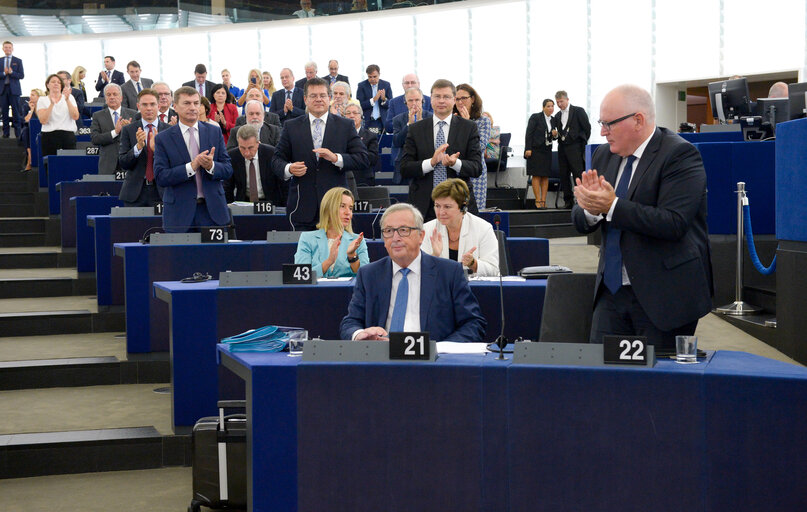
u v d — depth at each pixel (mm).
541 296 4445
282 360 3201
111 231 6750
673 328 3195
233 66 17172
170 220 6109
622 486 2830
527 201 12062
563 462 2873
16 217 10219
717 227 6785
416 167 6109
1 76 14211
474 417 2930
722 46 11781
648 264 3221
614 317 3367
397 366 2967
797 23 11070
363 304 3900
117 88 9602
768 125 7496
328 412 3006
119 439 4496
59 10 17578
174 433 4582
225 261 5707
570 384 2859
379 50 15672
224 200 6250
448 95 6121
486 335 4453
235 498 3748
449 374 2936
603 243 3406
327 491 3020
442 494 2959
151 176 7312
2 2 17562
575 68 13320
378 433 2984
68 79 12219
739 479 2734
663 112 12531
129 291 5656
